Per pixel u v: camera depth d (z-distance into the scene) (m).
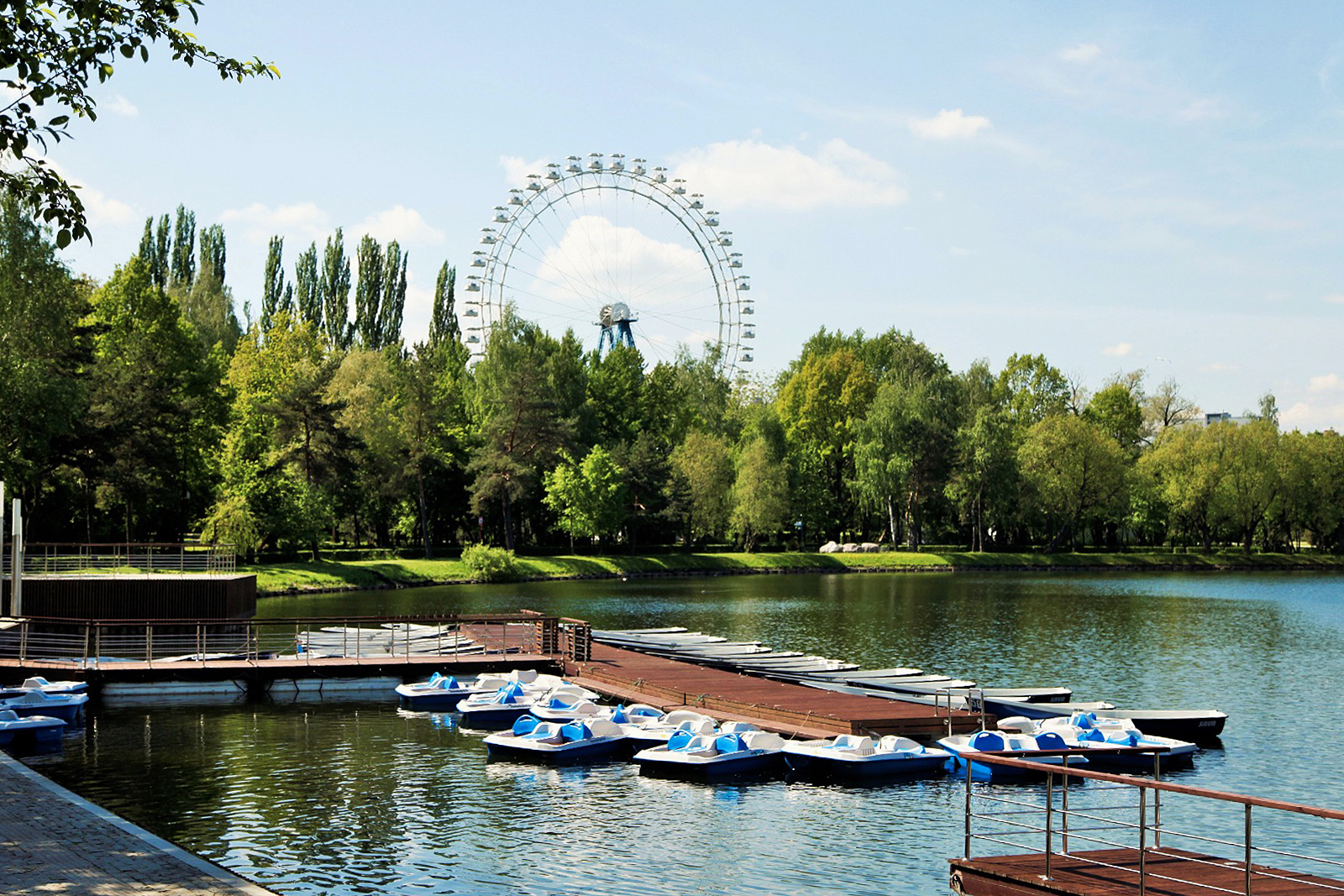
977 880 14.99
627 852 19.78
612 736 27.95
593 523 106.94
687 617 65.31
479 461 103.56
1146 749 26.36
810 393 133.00
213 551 64.75
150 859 14.06
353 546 113.44
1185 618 65.19
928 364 131.62
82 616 44.28
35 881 13.15
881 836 20.83
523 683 35.22
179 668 35.94
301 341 104.25
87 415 65.31
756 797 23.53
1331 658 48.34
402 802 22.98
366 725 31.36
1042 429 119.81
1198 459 118.19
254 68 18.27
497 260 119.62
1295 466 117.56
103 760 26.75
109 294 82.00
